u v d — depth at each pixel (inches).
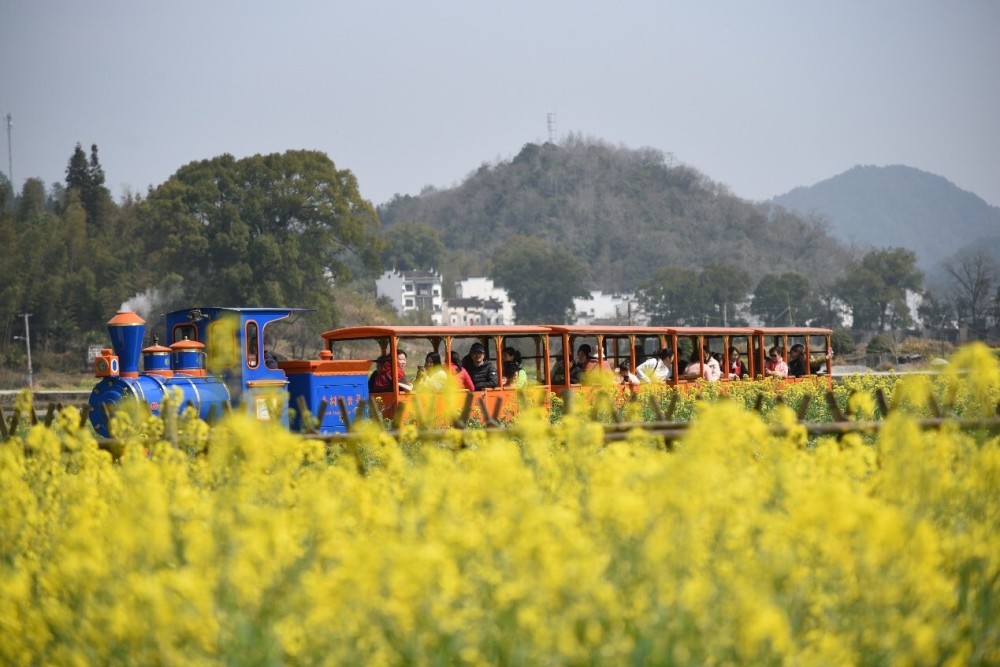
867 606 338.3
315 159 5930.1
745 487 397.1
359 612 323.3
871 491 462.9
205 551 369.7
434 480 433.1
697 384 1748.3
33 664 384.5
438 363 1402.6
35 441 570.3
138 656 342.0
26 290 6250.0
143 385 1154.0
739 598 322.7
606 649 311.3
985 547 390.3
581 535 368.5
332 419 1300.4
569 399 668.1
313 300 5831.7
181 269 5762.8
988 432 574.9
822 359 2342.5
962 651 341.1
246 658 342.6
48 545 471.8
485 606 342.0
